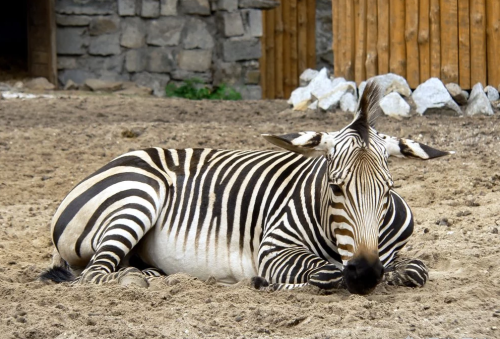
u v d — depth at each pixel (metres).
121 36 32.94
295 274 10.03
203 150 12.07
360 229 9.09
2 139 21.06
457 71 21.59
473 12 21.19
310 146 9.62
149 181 11.35
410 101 21.55
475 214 14.54
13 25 35.06
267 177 11.07
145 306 9.32
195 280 10.30
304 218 10.40
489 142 18.91
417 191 16.16
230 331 8.47
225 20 33.31
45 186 17.73
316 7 40.31
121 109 25.20
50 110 24.70
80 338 8.14
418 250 12.38
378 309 9.07
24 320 8.70
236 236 10.99
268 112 24.38
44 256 13.30
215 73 33.66
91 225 11.24
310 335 8.28
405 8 22.14
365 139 9.41
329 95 23.03
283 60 39.62
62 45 32.75
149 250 11.51
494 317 8.71
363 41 23.09
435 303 9.44
